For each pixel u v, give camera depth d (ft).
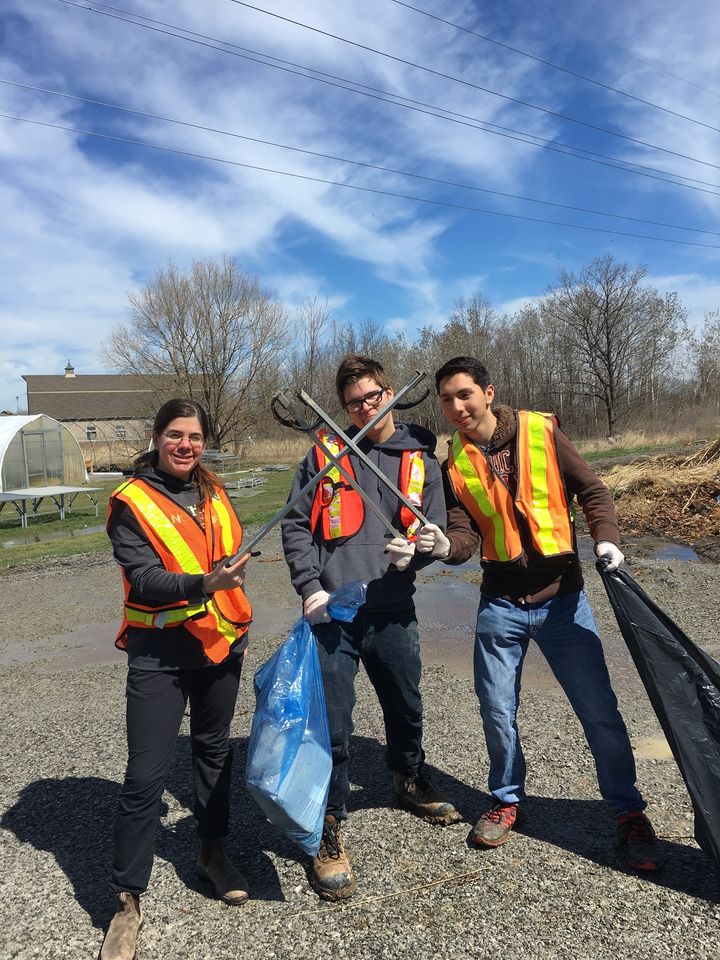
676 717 7.80
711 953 6.73
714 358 130.41
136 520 7.78
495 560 8.82
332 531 8.81
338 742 8.37
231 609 8.22
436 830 9.14
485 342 142.61
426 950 7.02
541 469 8.63
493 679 8.88
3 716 14.34
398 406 9.14
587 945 6.93
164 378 125.80
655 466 45.29
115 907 8.05
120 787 11.04
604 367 137.90
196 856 8.98
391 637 8.92
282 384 130.72
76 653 18.72
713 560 25.55
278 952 7.13
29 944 7.48
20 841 9.57
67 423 167.02
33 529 50.14
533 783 10.19
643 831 8.22
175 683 7.77
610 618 18.72
